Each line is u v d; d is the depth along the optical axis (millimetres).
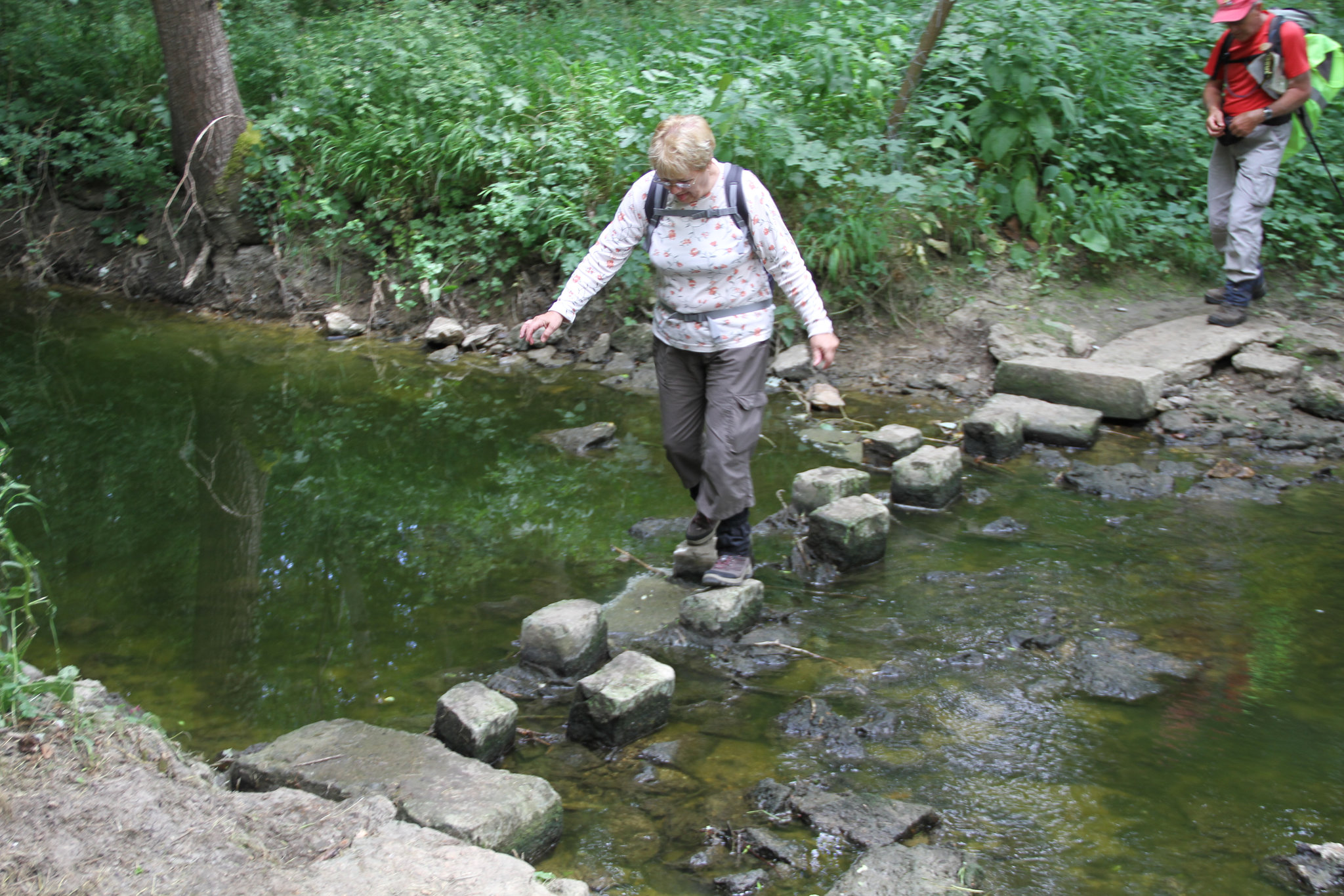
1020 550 4418
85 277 9094
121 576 4312
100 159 9062
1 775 2332
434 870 2318
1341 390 5852
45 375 6918
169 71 8297
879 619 3881
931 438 5766
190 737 3188
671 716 3283
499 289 7926
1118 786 2910
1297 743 3102
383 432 6066
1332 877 2514
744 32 9094
